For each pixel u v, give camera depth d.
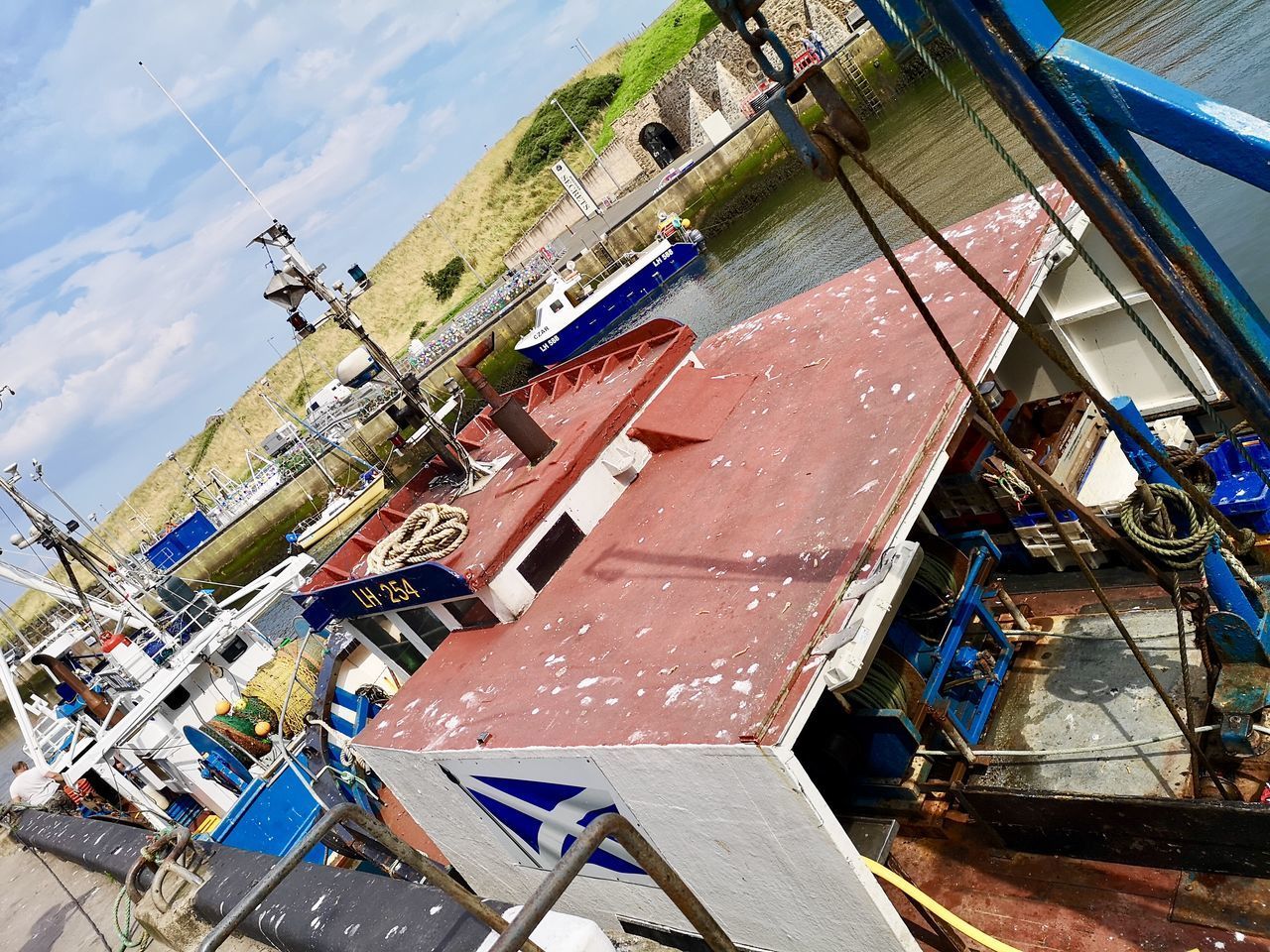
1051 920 4.35
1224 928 3.84
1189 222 2.20
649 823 4.43
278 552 47.28
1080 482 5.99
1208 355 2.29
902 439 4.71
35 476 14.65
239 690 12.46
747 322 7.79
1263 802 3.60
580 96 74.38
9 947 8.82
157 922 6.09
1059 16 30.34
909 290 2.20
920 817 5.21
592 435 6.47
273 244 7.54
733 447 5.93
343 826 10.04
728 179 47.19
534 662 5.34
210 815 12.57
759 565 4.59
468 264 74.69
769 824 3.79
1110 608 3.32
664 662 4.43
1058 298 6.72
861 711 5.23
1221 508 5.58
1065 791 4.38
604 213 58.09
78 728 14.12
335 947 4.41
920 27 2.03
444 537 6.59
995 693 5.61
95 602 13.72
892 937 3.71
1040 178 20.38
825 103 1.90
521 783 4.98
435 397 48.62
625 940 5.79
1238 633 4.28
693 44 64.25
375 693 10.88
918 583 5.43
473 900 2.78
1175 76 19.70
